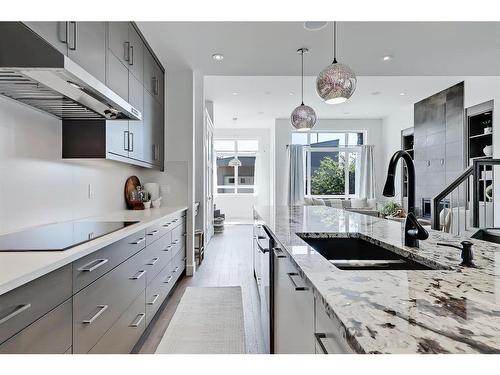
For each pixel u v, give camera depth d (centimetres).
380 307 71
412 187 144
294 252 131
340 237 186
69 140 246
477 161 372
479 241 153
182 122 430
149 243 251
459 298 77
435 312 68
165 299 317
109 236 178
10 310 101
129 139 294
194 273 429
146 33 323
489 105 546
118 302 188
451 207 448
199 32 319
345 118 968
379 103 782
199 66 416
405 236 143
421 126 754
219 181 1141
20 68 147
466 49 365
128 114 234
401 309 70
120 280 191
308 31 318
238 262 494
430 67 423
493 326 62
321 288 84
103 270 168
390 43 347
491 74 451
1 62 147
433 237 165
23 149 204
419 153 762
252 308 307
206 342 240
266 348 224
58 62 148
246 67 420
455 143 635
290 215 289
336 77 277
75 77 160
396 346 54
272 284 198
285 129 955
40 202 220
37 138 218
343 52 372
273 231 190
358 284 87
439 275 96
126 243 201
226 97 717
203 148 568
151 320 258
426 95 711
